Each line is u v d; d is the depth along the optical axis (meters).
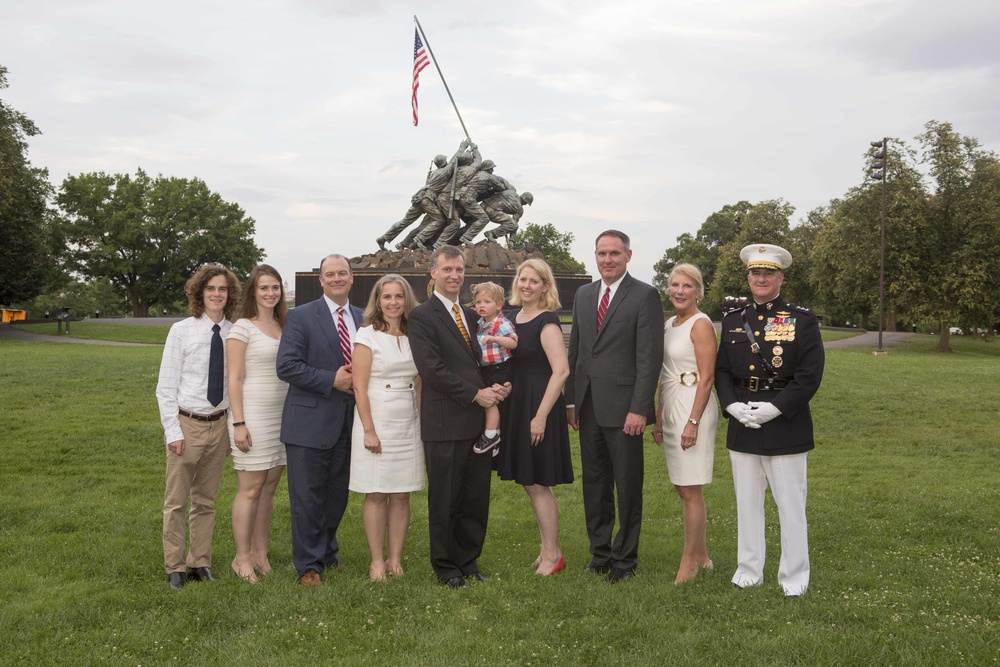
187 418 5.85
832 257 44.03
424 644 4.67
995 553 6.62
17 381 16.39
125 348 27.69
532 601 5.35
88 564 6.27
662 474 10.12
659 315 5.94
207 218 70.56
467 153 28.02
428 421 5.85
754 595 5.42
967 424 13.53
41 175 42.19
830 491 9.09
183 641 4.77
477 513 6.02
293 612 5.20
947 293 37.50
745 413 5.50
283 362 5.80
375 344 5.91
